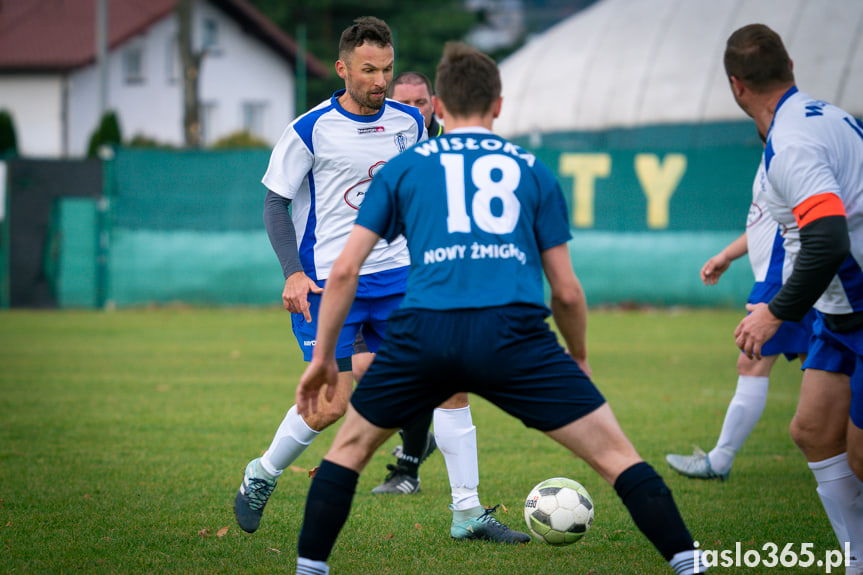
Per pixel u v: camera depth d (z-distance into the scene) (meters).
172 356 40.16
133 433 23.44
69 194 62.69
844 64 82.81
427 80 19.31
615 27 95.00
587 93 90.94
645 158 61.91
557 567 12.90
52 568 12.87
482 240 10.45
